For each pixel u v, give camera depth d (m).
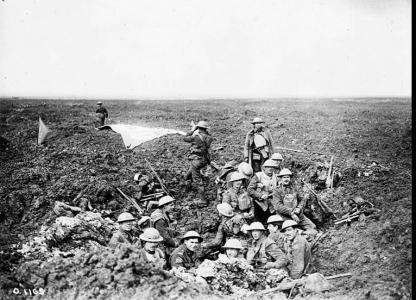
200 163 10.19
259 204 9.12
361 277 7.71
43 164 10.84
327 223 9.55
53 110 16.30
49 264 7.02
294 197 9.00
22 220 8.79
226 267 7.51
